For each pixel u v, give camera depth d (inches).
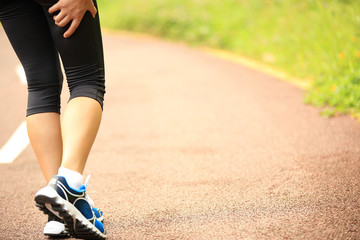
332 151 266.8
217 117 385.7
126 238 175.6
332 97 388.2
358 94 361.4
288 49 600.7
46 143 172.4
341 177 220.5
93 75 166.7
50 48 176.1
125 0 1279.5
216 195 215.9
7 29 171.2
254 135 324.5
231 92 473.7
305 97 417.7
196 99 456.8
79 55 162.4
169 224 186.1
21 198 235.9
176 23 967.6
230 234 170.7
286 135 315.0
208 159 281.0
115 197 226.1
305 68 522.3
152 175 258.5
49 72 174.7
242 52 714.2
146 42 910.4
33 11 170.6
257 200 203.2
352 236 159.0
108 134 365.1
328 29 493.0
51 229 172.2
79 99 161.8
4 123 426.6
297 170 240.2
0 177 277.6
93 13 161.9
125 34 1061.8
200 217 190.5
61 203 144.5
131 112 429.4
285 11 675.4
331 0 522.9
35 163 304.0
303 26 578.9
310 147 280.4
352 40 435.8
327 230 165.2
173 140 333.1
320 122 337.1
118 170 273.4
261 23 751.1
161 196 221.9
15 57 807.1
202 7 982.4
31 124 172.6
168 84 534.6
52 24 160.2
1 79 637.3
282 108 392.8
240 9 885.8
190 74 582.6
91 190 240.2
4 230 193.0
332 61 457.7
